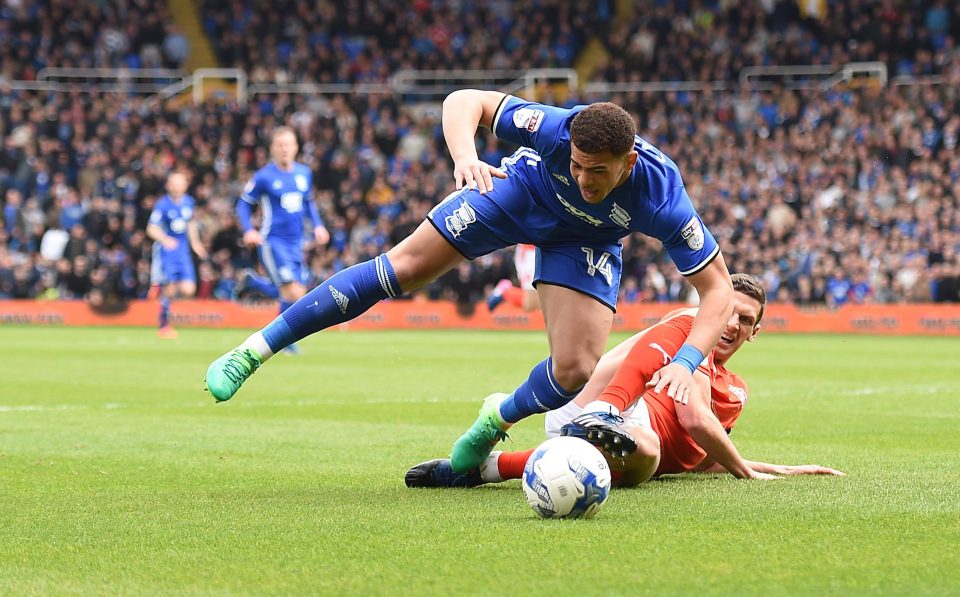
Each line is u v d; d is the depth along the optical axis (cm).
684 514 771
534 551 654
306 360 2602
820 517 759
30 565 635
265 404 1650
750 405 1662
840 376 2231
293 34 5503
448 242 891
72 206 4403
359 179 4759
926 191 4366
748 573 602
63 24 5284
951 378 2183
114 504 827
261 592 572
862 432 1334
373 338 3606
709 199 4559
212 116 4884
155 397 1744
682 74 5256
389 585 582
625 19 5853
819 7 5434
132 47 5369
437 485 922
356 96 5141
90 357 2600
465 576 598
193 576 606
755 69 5216
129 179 4544
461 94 864
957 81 4809
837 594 562
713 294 808
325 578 597
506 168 897
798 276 4231
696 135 4931
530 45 5519
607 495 754
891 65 5144
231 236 4362
